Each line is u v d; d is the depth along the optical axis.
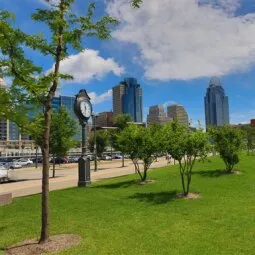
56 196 16.86
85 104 20.89
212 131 22.72
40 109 9.87
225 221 10.27
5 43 8.92
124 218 11.38
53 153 35.06
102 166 55.38
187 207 12.61
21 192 21.33
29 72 9.16
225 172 22.77
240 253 7.51
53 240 9.17
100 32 9.94
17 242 9.41
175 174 22.88
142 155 20.36
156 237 8.97
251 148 45.50
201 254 7.52
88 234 9.63
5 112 9.45
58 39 9.36
